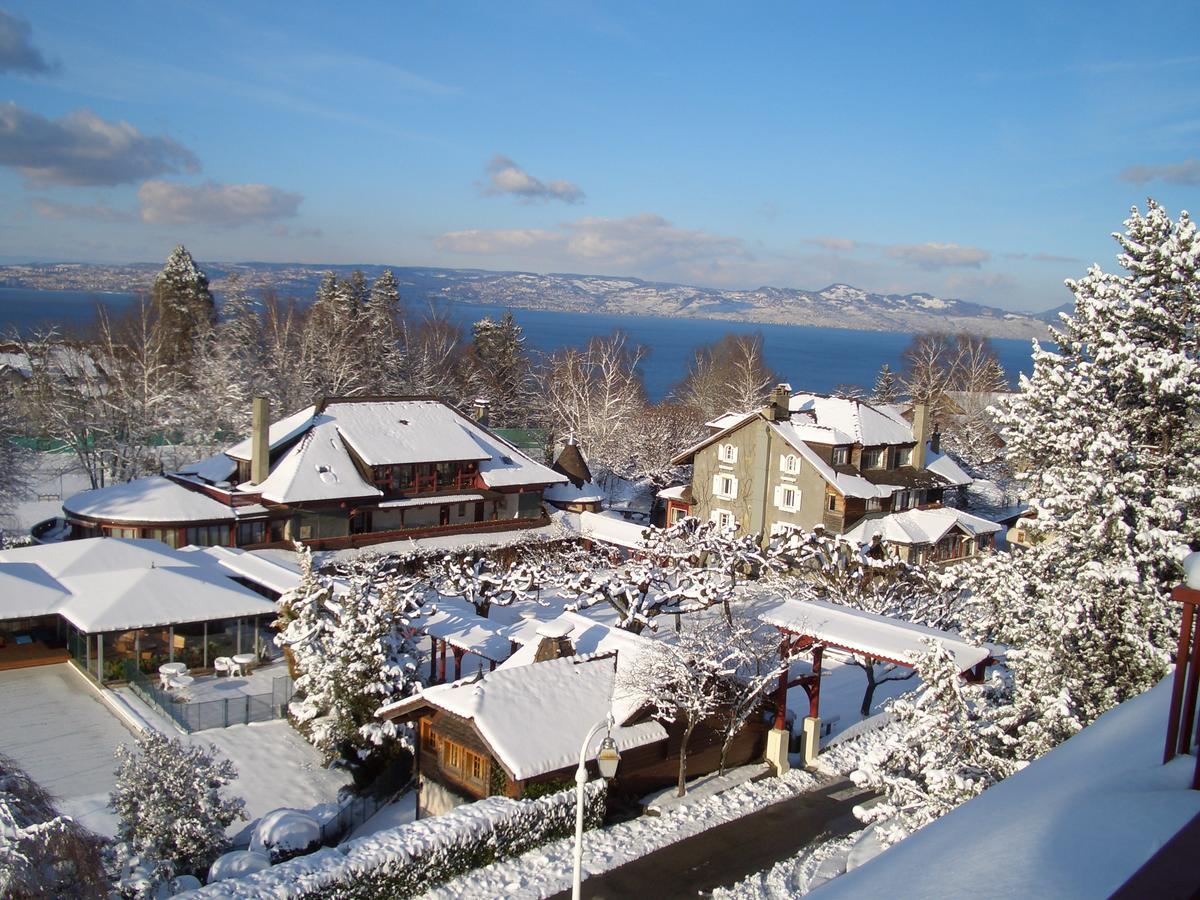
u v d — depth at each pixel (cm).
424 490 6066
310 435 5828
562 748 2833
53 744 3272
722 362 12750
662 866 2656
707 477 6950
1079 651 2533
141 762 2438
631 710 3028
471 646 3788
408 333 11006
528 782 2747
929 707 2438
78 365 7756
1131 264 2755
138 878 2230
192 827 2386
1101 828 576
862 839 2852
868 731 3866
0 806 1767
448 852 2470
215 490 5459
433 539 5859
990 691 2670
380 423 6128
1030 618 2725
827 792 3284
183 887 2277
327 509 5566
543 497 6875
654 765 3161
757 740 3550
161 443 7962
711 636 3422
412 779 3256
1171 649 2400
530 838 2670
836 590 4747
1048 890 486
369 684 3175
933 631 3359
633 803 3072
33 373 7381
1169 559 2509
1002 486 8494
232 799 2717
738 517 6731
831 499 6212
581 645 3591
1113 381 2694
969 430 9069
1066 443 2680
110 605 3841
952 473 7256
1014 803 678
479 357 11756
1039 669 2444
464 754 2920
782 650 3453
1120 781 692
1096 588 2530
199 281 10525
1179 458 2678
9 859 1672
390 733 3139
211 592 4112
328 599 3544
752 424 6631
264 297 10888
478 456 6222
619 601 4447
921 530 6359
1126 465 2638
